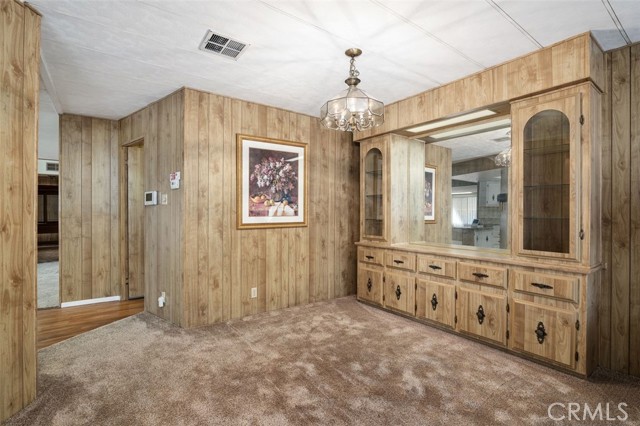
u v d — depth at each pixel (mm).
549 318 2590
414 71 3002
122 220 4699
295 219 4230
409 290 3738
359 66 2902
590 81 2400
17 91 1964
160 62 2836
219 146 3615
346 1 2000
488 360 2723
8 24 1904
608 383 2379
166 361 2689
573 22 2227
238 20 2209
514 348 2805
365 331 3371
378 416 1982
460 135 3744
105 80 3219
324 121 2602
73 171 4418
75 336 3254
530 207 2738
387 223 4047
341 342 3084
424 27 2289
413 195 4188
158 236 3803
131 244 4750
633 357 2494
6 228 1903
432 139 4031
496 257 2957
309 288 4406
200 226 3488
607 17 2160
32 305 2086
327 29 2318
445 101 3312
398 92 3539
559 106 2539
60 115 4332
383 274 4066
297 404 2100
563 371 2531
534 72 2635
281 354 2822
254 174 3861
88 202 4520
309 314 3918
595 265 2494
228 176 3686
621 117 2553
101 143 4605
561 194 2613
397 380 2396
